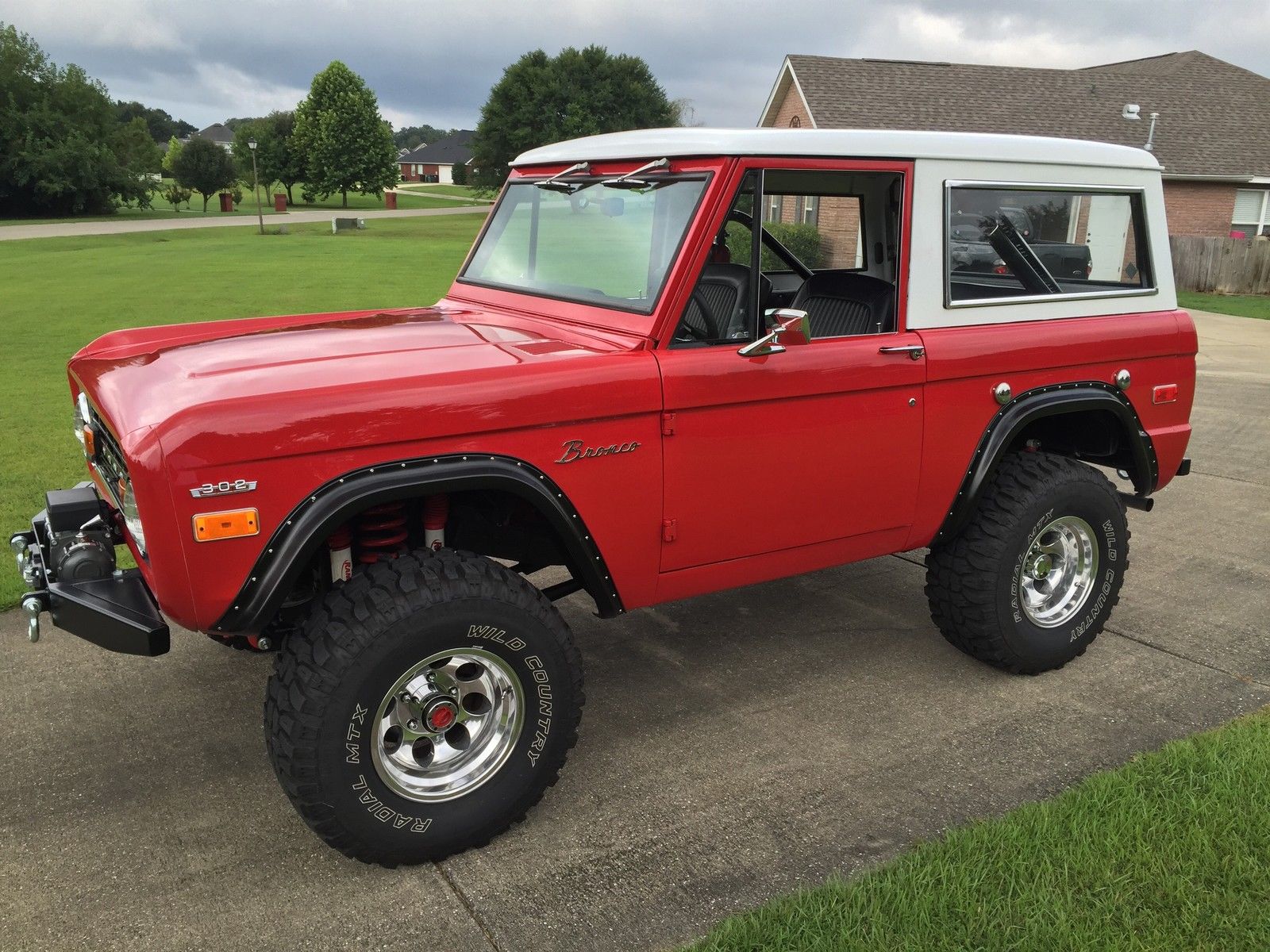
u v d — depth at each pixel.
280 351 2.96
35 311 15.48
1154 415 4.11
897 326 3.42
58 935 2.52
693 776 3.28
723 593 4.90
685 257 2.97
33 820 3.01
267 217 56.88
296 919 2.61
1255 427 8.63
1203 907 2.53
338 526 2.55
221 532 2.40
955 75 27.45
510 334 3.26
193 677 3.95
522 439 2.75
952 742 3.49
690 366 2.98
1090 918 2.50
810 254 4.02
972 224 3.54
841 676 4.01
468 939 2.53
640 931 2.56
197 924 2.58
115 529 3.19
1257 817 2.89
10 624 4.38
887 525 3.57
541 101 67.38
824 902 2.59
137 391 2.64
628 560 3.06
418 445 2.61
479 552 3.37
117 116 62.00
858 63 26.73
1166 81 29.05
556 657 2.88
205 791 3.18
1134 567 5.24
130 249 30.56
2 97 56.97
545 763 2.95
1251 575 5.12
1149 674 4.02
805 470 3.29
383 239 36.25
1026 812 2.95
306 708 2.53
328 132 77.69
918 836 2.93
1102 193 3.86
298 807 2.63
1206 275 22.86
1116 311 3.97
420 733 2.77
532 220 3.76
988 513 3.74
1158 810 2.94
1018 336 3.65
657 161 3.17
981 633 3.80
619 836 2.96
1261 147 26.84
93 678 3.93
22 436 7.68
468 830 2.82
